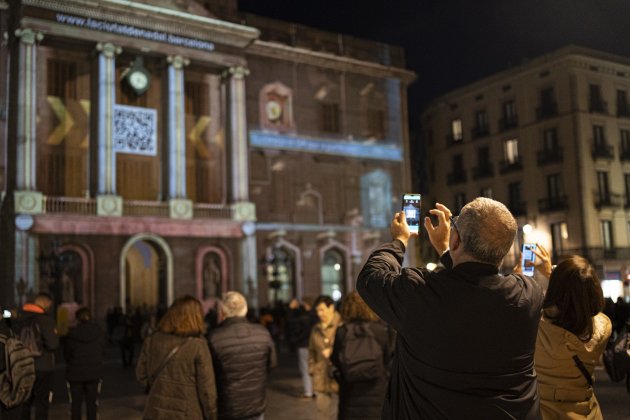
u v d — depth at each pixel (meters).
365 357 6.29
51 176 34.91
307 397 13.97
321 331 8.68
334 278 43.94
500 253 2.88
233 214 38.84
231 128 39.81
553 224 41.28
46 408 9.46
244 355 6.20
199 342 5.77
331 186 44.28
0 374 5.76
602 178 37.88
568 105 39.84
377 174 46.47
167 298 36.34
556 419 4.05
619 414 10.21
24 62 33.06
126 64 37.69
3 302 32.12
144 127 37.88
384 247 3.34
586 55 38.09
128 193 37.12
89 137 36.09
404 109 48.50
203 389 5.70
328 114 44.75
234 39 39.69
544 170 42.03
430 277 2.88
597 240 38.22
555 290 4.11
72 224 33.56
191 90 40.34
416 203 3.50
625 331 4.89
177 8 37.66
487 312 2.75
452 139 51.12
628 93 35.97
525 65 43.56
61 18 33.94
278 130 42.09
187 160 39.56
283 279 41.34
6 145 33.31
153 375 5.77
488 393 2.73
